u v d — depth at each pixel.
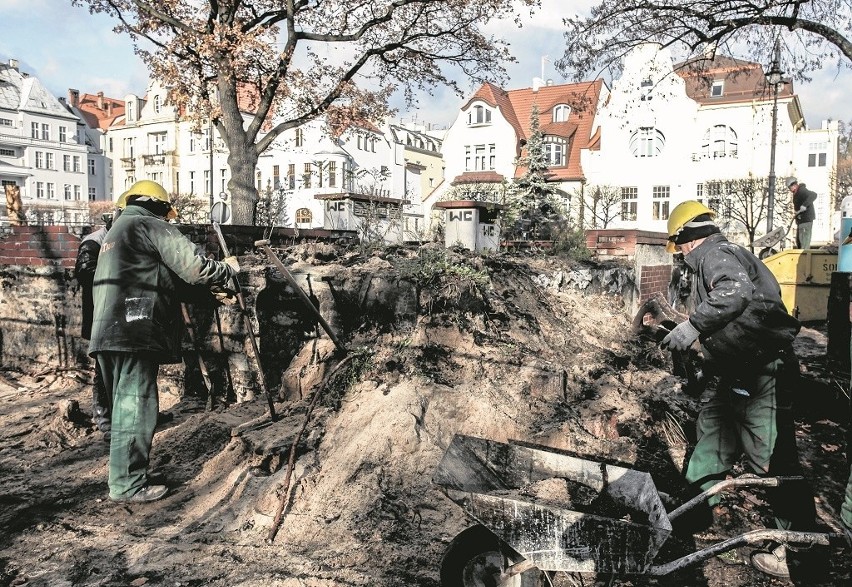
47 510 4.27
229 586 3.37
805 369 6.79
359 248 7.66
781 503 3.64
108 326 4.28
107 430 5.40
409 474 4.39
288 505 4.11
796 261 10.67
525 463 3.71
